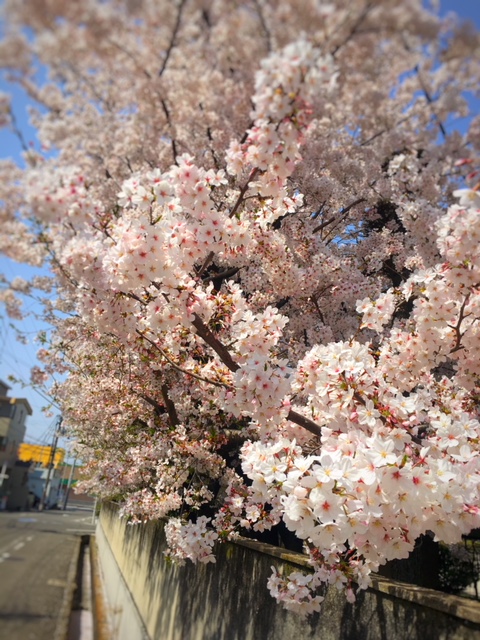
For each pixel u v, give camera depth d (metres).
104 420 7.09
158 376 5.57
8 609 5.66
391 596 2.46
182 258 3.08
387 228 7.45
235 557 4.31
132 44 3.22
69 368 7.39
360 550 2.43
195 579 5.04
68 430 9.82
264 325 3.21
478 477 2.28
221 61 3.87
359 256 7.37
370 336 6.00
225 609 4.20
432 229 5.49
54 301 5.95
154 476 6.31
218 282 6.15
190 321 3.19
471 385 3.45
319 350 2.95
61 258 2.89
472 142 6.19
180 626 5.07
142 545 7.51
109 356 5.98
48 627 5.40
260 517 3.82
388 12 2.84
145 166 5.83
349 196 7.03
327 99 4.11
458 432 2.61
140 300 3.07
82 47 2.80
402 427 2.71
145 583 6.75
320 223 7.16
